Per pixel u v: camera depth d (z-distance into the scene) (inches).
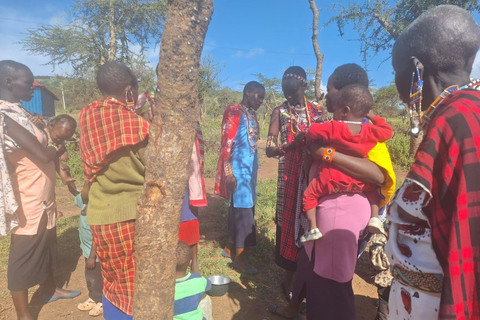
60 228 199.5
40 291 139.7
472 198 43.6
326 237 83.7
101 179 83.6
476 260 43.9
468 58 52.7
